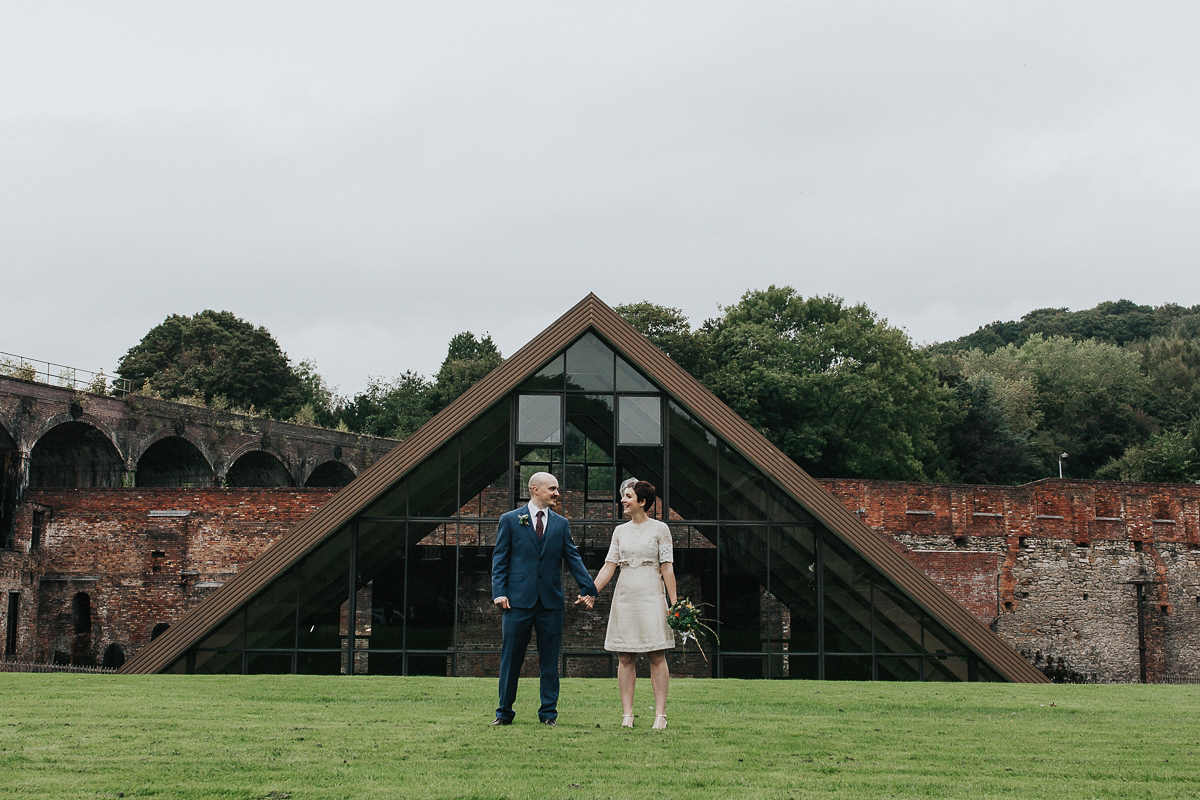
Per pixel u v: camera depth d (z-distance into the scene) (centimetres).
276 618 1917
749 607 1983
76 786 484
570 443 2022
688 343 5131
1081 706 1009
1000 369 7506
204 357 6838
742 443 1997
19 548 3169
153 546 3209
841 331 5134
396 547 1981
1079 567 3250
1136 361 7600
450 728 700
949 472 5756
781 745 650
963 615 1933
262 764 544
